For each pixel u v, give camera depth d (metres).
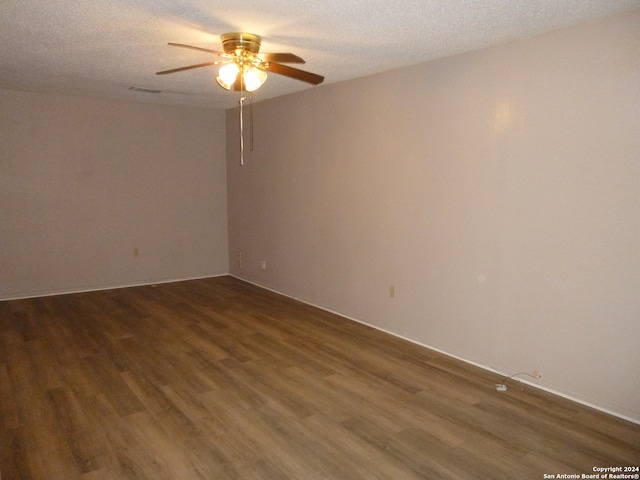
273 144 5.48
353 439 2.54
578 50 2.74
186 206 6.26
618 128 2.62
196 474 2.24
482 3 2.37
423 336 3.92
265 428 2.65
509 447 2.47
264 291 5.77
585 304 2.85
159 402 2.94
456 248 3.56
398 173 3.97
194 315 4.76
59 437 2.54
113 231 5.78
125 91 4.98
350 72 4.02
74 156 5.43
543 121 2.95
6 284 5.22
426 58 3.53
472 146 3.37
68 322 4.48
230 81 2.93
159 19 2.64
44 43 3.14
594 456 2.39
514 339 3.25
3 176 5.07
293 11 2.49
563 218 2.90
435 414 2.80
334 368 3.47
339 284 4.76
